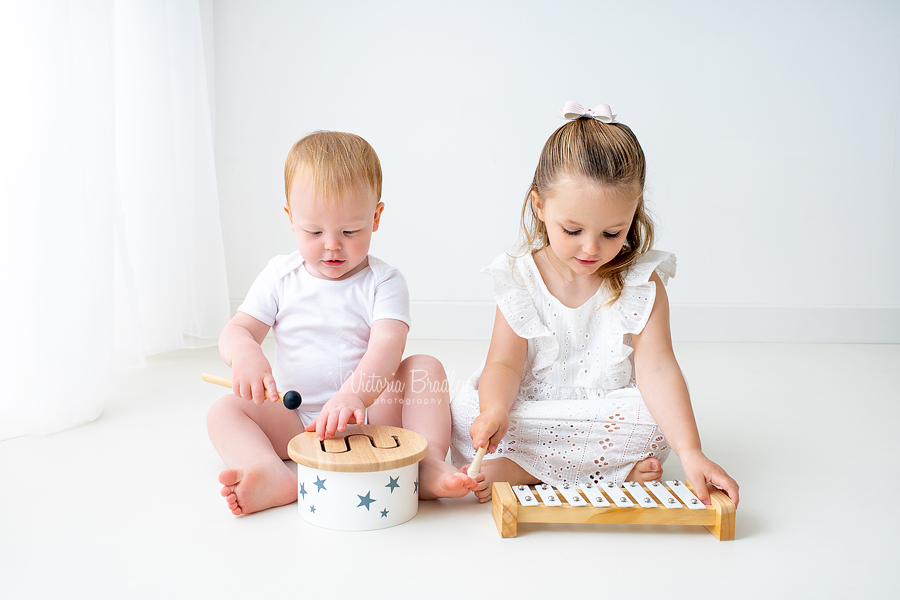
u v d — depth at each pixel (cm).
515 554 76
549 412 96
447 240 243
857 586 70
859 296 247
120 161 181
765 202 244
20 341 118
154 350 189
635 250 104
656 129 240
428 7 236
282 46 236
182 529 81
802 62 239
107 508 87
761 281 246
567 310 103
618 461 96
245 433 95
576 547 78
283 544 78
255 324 104
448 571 72
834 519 88
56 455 108
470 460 101
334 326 103
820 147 242
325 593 67
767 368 193
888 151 243
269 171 238
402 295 105
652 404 96
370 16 236
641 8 237
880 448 118
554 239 94
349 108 238
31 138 120
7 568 71
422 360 103
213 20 235
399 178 241
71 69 124
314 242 95
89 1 133
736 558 76
